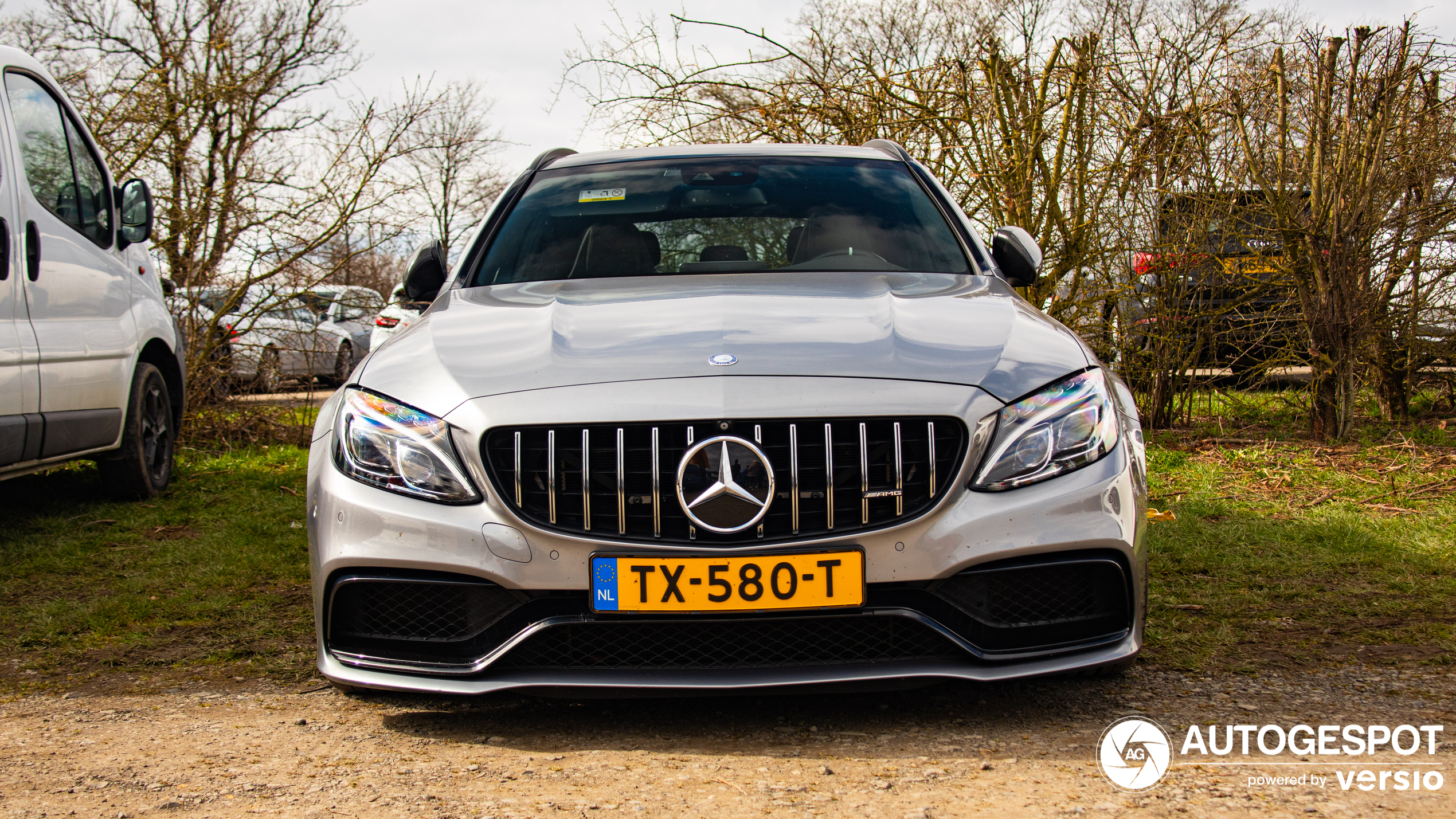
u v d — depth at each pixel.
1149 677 2.84
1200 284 7.34
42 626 3.47
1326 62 6.63
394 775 2.20
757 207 3.68
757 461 2.25
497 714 2.61
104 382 5.06
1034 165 7.11
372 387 2.52
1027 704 2.63
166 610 3.67
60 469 6.51
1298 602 3.55
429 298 3.68
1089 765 2.20
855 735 2.42
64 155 4.95
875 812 1.97
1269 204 6.86
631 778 2.16
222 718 2.64
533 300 3.04
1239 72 6.88
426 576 2.34
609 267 3.44
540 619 2.31
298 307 8.28
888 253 3.48
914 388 2.34
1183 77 6.94
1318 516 4.76
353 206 7.86
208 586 3.99
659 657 2.33
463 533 2.31
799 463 2.29
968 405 2.33
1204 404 8.13
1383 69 6.53
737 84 7.24
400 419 2.42
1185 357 7.73
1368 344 7.22
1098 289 7.43
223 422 8.13
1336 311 6.76
